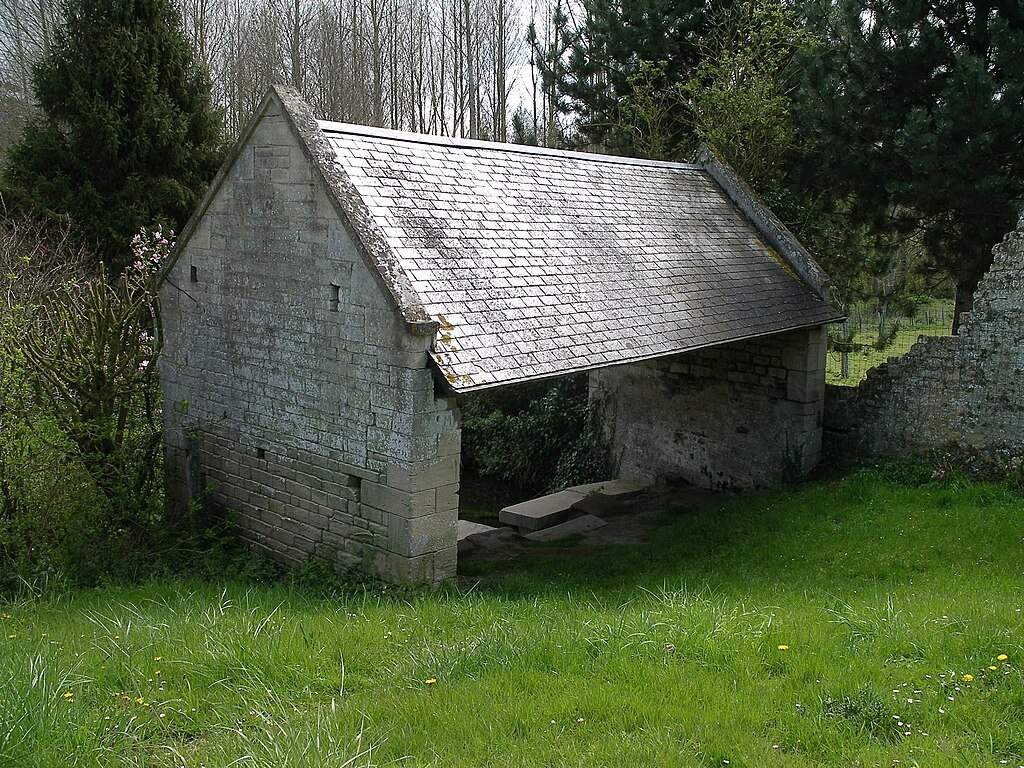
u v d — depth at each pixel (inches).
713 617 311.3
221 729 227.9
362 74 1352.1
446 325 414.0
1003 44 601.6
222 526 518.6
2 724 201.0
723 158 824.3
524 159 573.6
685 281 566.9
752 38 863.7
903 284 818.8
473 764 210.1
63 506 469.7
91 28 815.1
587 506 661.9
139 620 324.8
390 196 455.5
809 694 241.8
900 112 680.4
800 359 622.5
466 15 1305.4
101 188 825.5
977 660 259.1
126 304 518.0
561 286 486.9
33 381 479.2
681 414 703.1
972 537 461.4
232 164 474.6
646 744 217.3
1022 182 637.9
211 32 1400.1
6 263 602.2
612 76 1010.7
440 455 409.4
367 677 269.1
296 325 451.2
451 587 419.8
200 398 524.1
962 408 563.8
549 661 273.9
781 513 546.9
